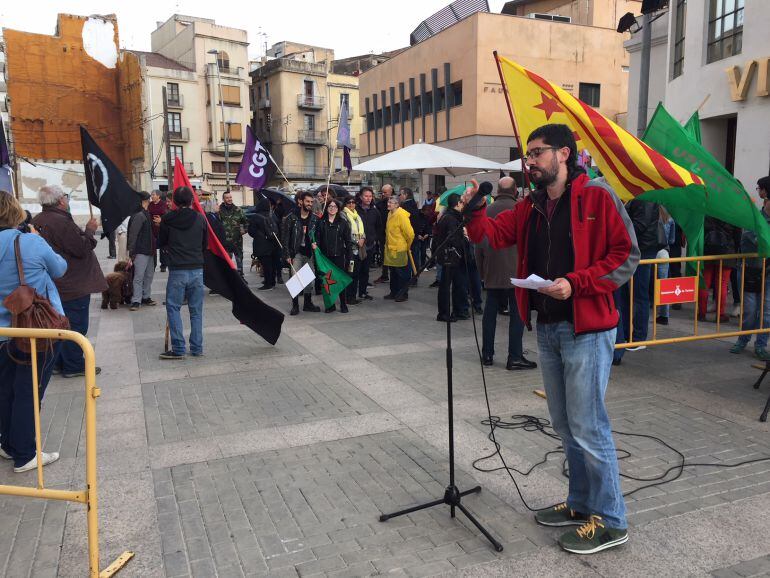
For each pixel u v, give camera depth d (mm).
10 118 49312
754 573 2760
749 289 6410
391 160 12133
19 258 3764
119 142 54562
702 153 5590
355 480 3740
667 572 2770
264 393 5488
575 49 28438
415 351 6988
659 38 14539
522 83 4289
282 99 58500
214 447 4270
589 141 4141
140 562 2893
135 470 3902
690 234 6074
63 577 2793
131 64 50844
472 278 8898
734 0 9812
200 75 52906
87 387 2654
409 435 4457
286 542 3053
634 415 4793
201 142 53375
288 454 4141
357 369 6242
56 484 3727
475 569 2809
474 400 5227
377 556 2920
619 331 6125
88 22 51812
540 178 2838
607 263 2711
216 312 9750
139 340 7645
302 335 7887
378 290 11984
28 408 3834
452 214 8414
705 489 3561
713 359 6406
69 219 5688
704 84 10578
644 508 3348
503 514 3305
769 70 9023
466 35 27406
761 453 4059
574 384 2855
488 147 27297
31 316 3625
